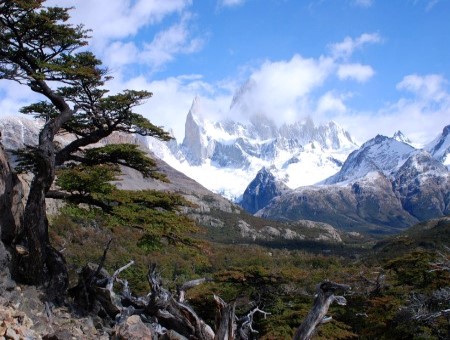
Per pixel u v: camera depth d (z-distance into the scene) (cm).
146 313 2075
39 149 1995
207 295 4250
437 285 4628
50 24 2030
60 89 2244
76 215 2067
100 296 2088
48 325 1628
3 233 1933
